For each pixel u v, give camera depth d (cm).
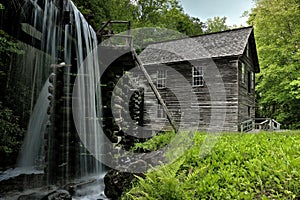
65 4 565
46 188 416
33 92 621
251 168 328
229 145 479
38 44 562
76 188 438
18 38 549
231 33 1430
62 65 559
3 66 619
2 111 538
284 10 1438
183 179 319
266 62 1558
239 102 1256
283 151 405
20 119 627
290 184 273
